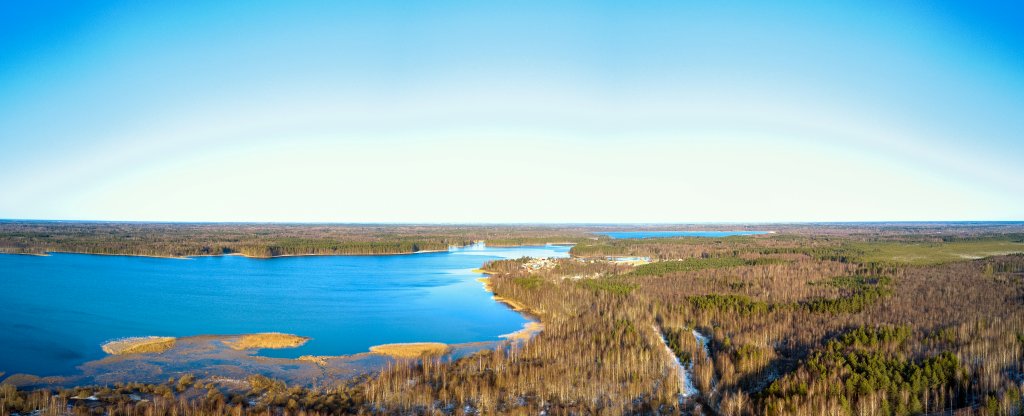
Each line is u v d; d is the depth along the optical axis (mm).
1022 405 60219
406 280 190375
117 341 96250
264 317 120562
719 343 90625
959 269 169375
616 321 103000
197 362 85188
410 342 100062
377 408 66125
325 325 113438
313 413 62656
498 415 63344
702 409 68188
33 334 99938
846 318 102000
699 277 159125
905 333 86688
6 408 61875
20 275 186500
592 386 71688
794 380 69250
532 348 88875
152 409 62656
